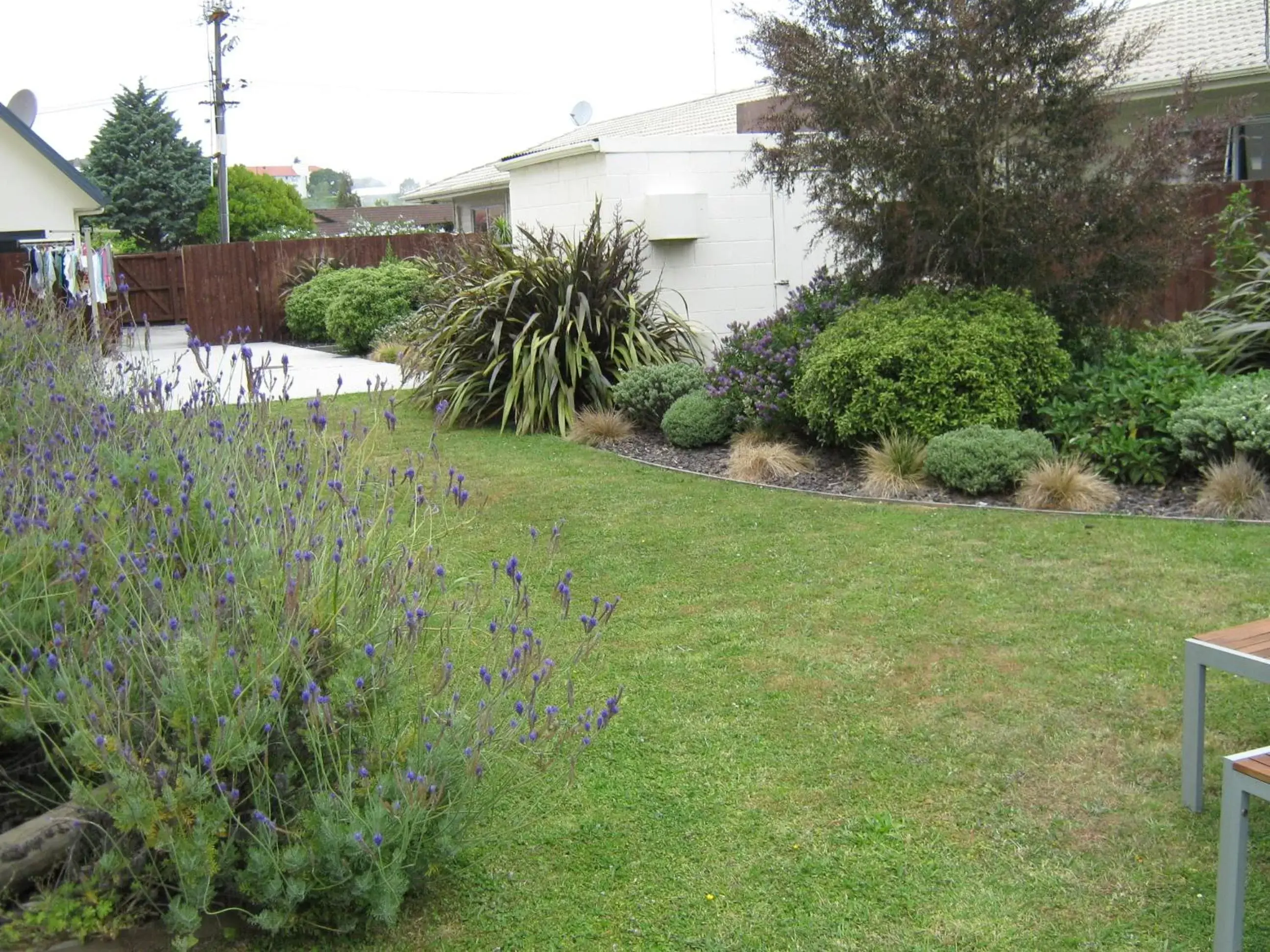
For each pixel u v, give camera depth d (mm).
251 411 4383
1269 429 6199
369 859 2674
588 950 2793
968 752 3693
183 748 2752
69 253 15641
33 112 22828
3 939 2689
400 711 3230
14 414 5059
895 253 8469
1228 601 4887
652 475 7918
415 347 11445
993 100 7695
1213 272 10609
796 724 3951
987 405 7227
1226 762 2562
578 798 3500
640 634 4855
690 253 11641
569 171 11812
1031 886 2977
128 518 3441
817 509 6762
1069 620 4766
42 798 3100
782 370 8367
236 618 2963
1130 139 8016
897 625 4805
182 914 2574
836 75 8109
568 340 9852
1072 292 8023
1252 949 2674
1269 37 13328
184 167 43781
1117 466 6867
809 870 3092
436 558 3842
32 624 3193
